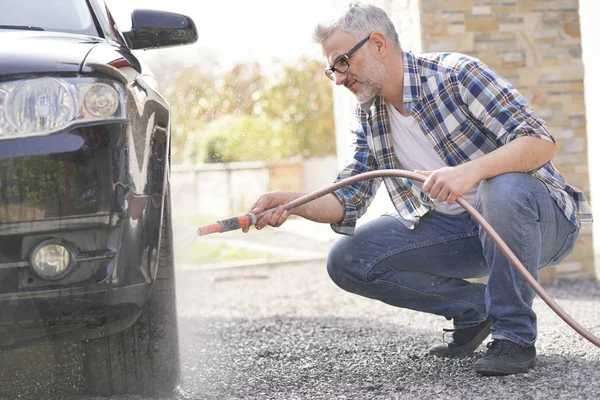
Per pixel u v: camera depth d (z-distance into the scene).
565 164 5.46
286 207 2.89
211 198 13.72
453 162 2.92
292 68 15.30
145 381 2.60
